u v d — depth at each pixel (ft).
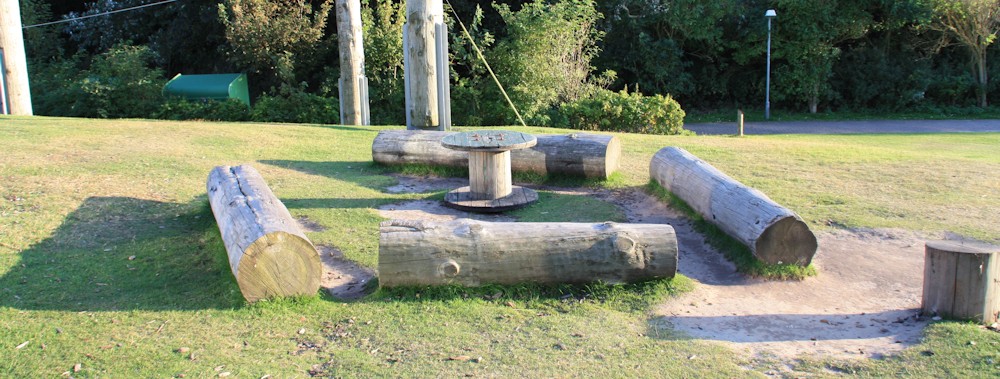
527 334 15.55
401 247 17.31
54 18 96.89
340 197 27.76
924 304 16.72
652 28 100.32
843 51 104.83
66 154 31.30
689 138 47.55
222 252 20.36
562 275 17.89
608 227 18.25
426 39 40.60
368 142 40.57
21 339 14.92
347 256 20.79
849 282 19.72
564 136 32.22
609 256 17.90
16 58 48.49
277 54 71.31
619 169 33.27
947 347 14.62
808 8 93.20
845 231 24.32
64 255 20.10
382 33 70.64
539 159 31.65
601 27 96.43
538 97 66.64
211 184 23.53
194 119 65.87
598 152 30.96
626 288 18.22
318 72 78.28
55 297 17.28
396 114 71.92
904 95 98.12
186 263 20.01
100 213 23.62
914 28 97.91
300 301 17.03
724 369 13.92
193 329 15.58
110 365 13.87
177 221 23.75
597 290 18.02
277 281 16.94
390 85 71.31
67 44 94.99
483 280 17.67
